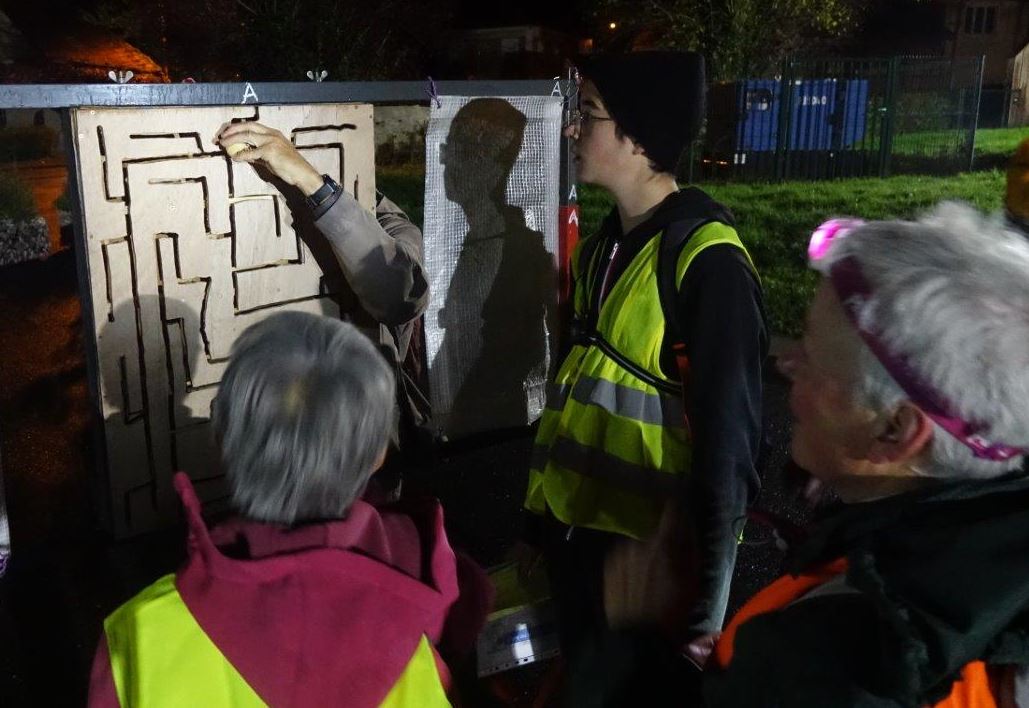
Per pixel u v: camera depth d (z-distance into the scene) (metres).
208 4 15.63
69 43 20.81
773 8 15.40
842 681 0.87
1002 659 0.83
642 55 1.97
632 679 1.50
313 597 1.14
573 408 2.02
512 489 4.13
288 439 1.13
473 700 1.62
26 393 6.06
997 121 23.84
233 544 1.17
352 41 15.00
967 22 31.14
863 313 0.94
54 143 14.55
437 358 3.96
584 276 2.13
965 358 0.87
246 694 1.13
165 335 3.03
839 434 1.01
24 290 8.95
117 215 2.85
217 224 3.03
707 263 1.80
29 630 3.04
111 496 3.09
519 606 1.99
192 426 3.17
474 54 29.11
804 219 10.80
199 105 2.91
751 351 1.78
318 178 2.84
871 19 23.38
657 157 1.97
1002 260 0.91
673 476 1.90
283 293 3.22
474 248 3.92
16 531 3.70
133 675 1.12
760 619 0.98
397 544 1.29
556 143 4.04
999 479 0.92
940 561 0.85
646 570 1.54
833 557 1.00
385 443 1.24
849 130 14.34
